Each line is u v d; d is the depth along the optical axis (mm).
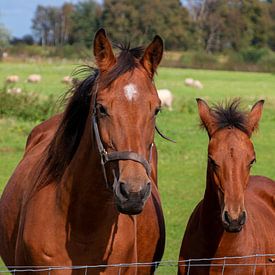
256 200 10625
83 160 7270
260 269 9305
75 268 7398
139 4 105438
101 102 6734
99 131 6820
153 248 9297
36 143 10398
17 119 34500
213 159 8719
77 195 7305
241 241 9086
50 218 7496
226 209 8289
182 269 9641
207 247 9234
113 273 7613
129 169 6398
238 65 117188
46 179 7805
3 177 21125
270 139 32562
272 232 10102
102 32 7039
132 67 6879
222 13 145875
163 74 90250
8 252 8844
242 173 8492
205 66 116875
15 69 87750
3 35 114125
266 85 75000
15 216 8539
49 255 7457
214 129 8992
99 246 7441
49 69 88562
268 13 149750
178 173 23344
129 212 6312
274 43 148875
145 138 6617
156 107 6781
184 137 31562
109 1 104000
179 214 17531
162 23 121625
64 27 159500
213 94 59688
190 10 149375
